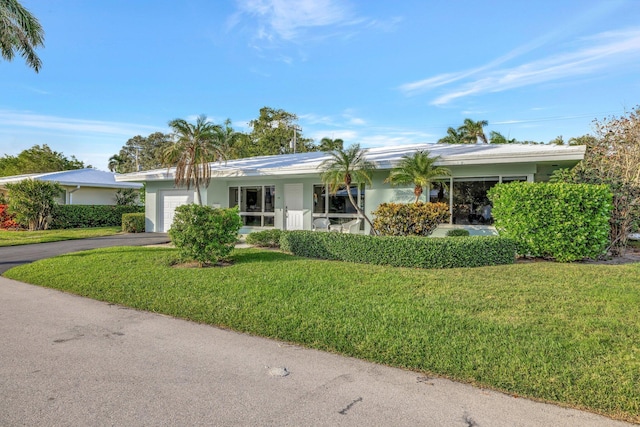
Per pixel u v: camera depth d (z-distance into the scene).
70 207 21.78
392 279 7.00
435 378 3.56
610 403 3.02
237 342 4.54
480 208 11.95
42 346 4.41
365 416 2.89
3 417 2.87
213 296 6.27
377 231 10.82
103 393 3.26
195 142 13.75
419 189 11.23
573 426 2.76
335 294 6.15
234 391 3.30
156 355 4.13
